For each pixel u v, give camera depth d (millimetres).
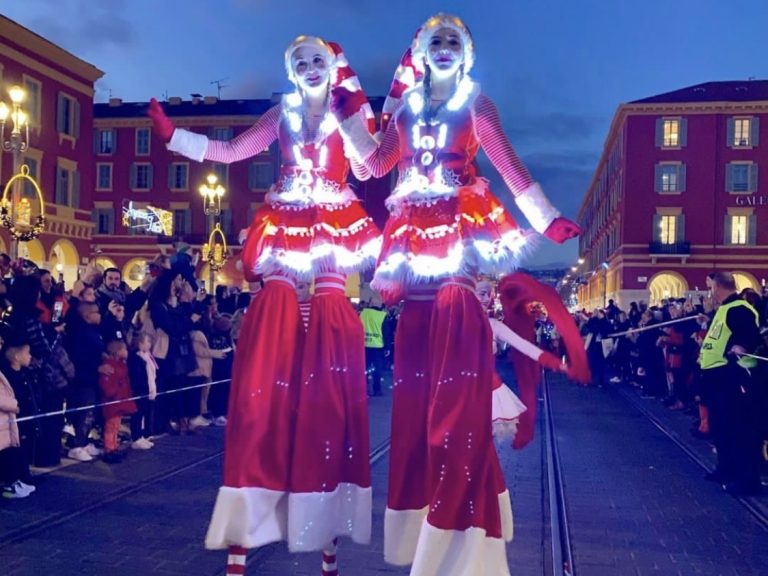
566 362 3486
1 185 24812
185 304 10109
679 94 43719
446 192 3328
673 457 9336
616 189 47250
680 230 42531
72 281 32625
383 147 3555
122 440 9359
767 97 42312
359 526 3416
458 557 3027
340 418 3393
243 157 3789
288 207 3555
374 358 15805
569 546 5598
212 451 9023
